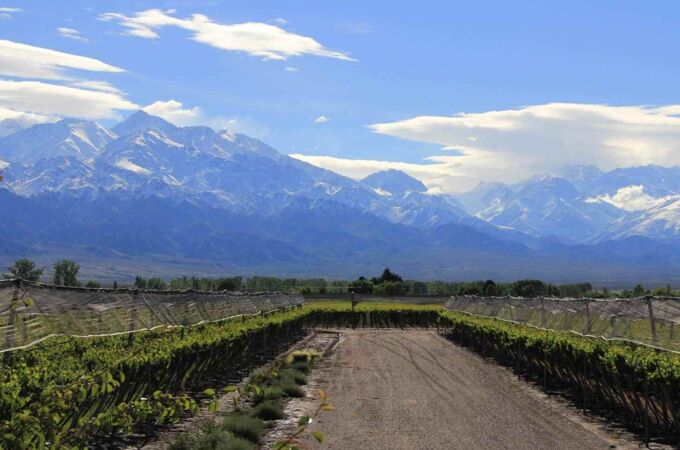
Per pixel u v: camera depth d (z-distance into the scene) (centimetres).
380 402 1902
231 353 2320
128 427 821
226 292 3219
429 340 4447
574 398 1983
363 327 6412
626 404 1652
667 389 1395
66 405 743
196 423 1531
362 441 1405
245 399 1809
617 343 1895
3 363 1176
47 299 1414
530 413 1745
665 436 1466
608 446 1380
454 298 5744
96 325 1558
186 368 1756
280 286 11031
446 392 2102
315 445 1366
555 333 2344
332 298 8562
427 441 1412
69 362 1246
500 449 1348
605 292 8881
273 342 3403
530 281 9912
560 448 1361
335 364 2912
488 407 1833
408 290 9894
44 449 691
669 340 1712
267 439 1412
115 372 1239
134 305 1848
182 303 2303
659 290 6062
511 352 2808
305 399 1939
